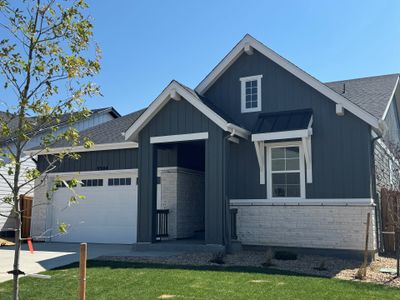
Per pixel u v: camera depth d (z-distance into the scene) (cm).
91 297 741
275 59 1380
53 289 804
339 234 1224
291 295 740
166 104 1347
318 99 1318
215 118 1252
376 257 1221
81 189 1722
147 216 1323
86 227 1692
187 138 1304
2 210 1909
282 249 1285
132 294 754
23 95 520
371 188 1223
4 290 809
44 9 534
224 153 1255
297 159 1314
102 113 2786
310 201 1272
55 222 1750
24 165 1719
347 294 757
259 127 1338
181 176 1539
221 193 1236
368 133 1230
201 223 1650
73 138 555
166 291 768
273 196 1329
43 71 521
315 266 1046
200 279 856
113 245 1545
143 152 1362
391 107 1744
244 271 944
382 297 744
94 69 555
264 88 1413
